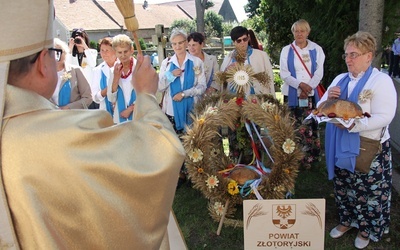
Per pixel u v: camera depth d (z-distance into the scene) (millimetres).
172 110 4246
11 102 860
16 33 844
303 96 4523
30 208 800
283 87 4883
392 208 3631
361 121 2562
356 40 2629
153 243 939
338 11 4762
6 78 847
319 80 4559
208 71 4863
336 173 3102
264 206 2467
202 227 3602
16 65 877
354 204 3039
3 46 836
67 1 35219
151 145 924
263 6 8008
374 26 3746
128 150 898
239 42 4262
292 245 2500
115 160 873
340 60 5152
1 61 843
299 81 4547
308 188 4250
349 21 4793
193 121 3676
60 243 820
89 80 4438
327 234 3307
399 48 7551
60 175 836
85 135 867
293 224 2471
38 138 839
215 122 3379
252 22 14516
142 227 917
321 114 2701
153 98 1052
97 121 924
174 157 927
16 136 836
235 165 3703
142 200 907
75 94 3688
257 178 3461
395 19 4324
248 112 3324
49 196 829
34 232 799
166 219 977
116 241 875
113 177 866
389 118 2580
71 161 840
